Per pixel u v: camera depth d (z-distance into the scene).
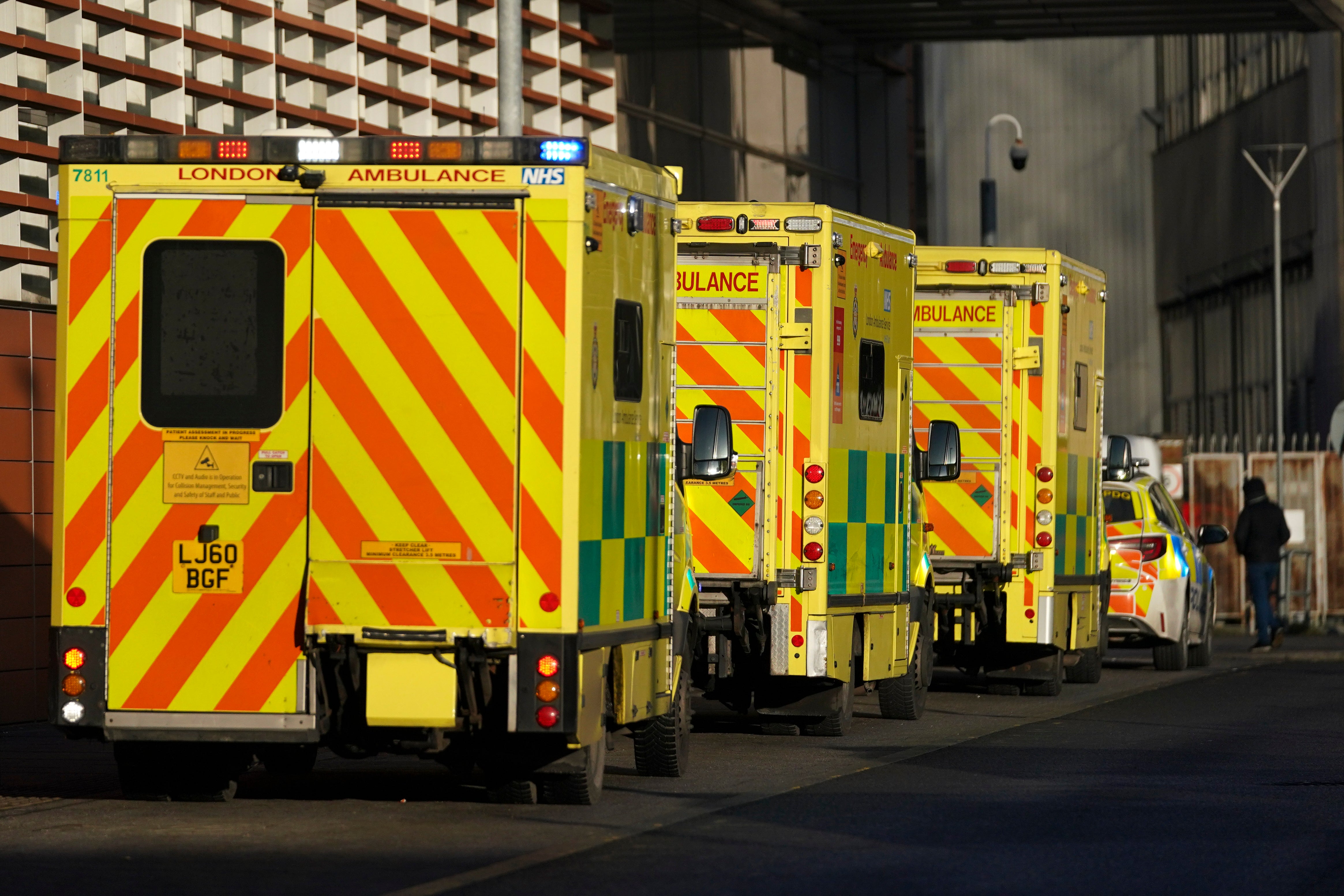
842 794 29.83
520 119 44.19
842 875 22.92
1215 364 137.88
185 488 26.11
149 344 26.22
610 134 61.47
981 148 154.88
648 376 28.58
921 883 22.47
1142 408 152.88
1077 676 53.47
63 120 40.81
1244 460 86.38
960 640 48.47
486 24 54.91
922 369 47.97
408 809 28.12
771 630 36.97
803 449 36.84
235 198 26.08
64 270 26.30
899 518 41.12
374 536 25.78
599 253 26.38
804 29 78.62
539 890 21.84
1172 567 56.38
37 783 31.08
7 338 39.38
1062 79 154.62
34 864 23.52
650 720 31.45
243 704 26.03
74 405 26.30
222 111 44.97
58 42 40.62
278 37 47.00
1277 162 93.31
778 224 36.72
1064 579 48.97
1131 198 153.62
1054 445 47.59
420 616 25.62
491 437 25.62
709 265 37.00
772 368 36.84
